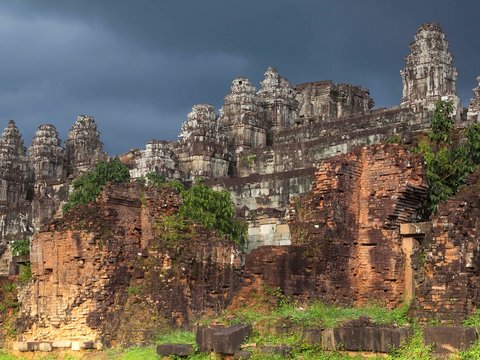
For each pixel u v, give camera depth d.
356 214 32.38
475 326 23.45
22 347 33.31
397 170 32.00
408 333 24.08
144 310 31.66
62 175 103.25
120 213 33.72
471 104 69.06
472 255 26.27
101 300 32.22
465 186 28.75
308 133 74.81
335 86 94.38
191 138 77.94
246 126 80.31
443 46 71.19
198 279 32.84
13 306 35.81
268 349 25.03
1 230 86.31
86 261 32.50
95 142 110.44
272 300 29.94
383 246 31.80
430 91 70.00
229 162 78.69
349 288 31.73
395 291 31.33
